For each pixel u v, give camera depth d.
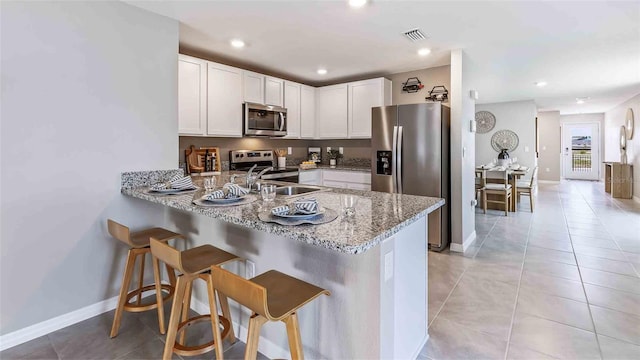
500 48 3.41
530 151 7.54
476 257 3.40
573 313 2.24
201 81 3.38
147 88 2.47
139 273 2.42
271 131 4.12
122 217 2.38
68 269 2.15
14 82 1.87
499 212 5.73
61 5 2.03
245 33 2.97
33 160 1.96
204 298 2.25
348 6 2.42
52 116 2.02
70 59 2.08
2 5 1.82
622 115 7.76
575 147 10.99
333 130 4.77
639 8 2.45
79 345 1.93
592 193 7.90
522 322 2.14
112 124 2.29
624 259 3.28
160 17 2.54
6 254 1.90
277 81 4.25
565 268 3.06
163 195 2.11
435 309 2.32
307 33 2.97
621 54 3.63
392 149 3.75
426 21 2.70
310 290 1.40
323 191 2.43
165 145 2.60
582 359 1.77
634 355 1.79
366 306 1.45
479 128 8.14
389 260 1.47
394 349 1.56
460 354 1.83
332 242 1.14
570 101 7.55
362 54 3.62
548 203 6.56
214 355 1.85
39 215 2.01
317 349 1.63
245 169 4.29
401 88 4.45
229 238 2.06
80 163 2.16
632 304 2.36
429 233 3.62
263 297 1.11
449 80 4.08
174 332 1.62
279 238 1.75
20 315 1.96
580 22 2.71
